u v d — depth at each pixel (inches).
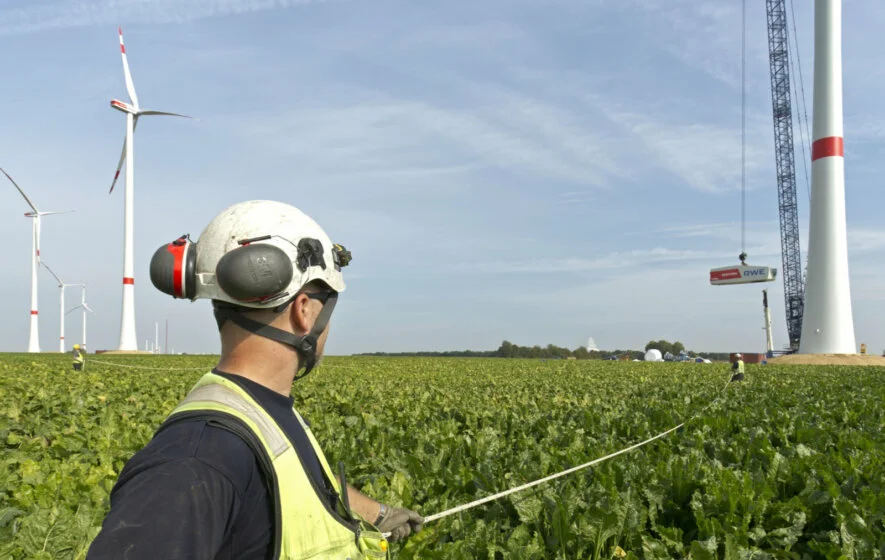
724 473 229.8
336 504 86.3
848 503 215.3
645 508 214.4
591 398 643.5
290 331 82.9
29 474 251.4
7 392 628.1
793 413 493.7
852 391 762.2
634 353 4015.8
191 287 82.8
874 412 522.9
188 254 82.7
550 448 304.7
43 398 556.4
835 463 285.7
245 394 76.9
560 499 210.4
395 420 436.5
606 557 196.1
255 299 78.4
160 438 69.4
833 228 2561.5
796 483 251.6
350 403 522.6
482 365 1793.8
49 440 357.1
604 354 4987.7
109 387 734.5
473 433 378.6
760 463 278.5
